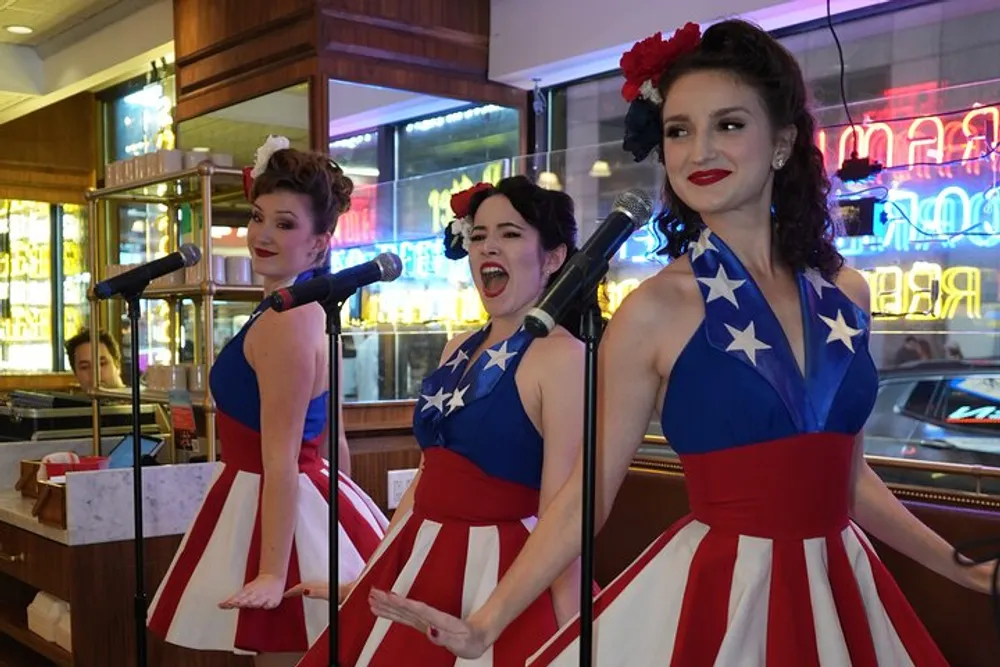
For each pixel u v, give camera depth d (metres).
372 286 3.11
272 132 3.22
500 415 1.55
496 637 1.23
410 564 1.57
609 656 1.21
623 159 2.70
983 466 1.87
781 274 1.31
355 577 1.98
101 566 2.53
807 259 1.32
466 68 3.36
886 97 2.46
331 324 1.50
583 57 3.10
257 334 2.01
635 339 1.26
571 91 3.48
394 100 3.19
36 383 5.74
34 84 4.76
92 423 3.36
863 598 1.22
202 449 2.83
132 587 2.58
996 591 1.35
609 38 2.99
